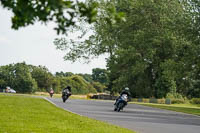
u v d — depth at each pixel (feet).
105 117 183.32
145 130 130.41
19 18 38.29
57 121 136.87
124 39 570.05
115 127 127.34
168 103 571.69
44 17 37.35
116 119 174.91
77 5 38.34
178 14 413.59
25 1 38.83
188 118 220.02
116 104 245.24
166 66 403.34
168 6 548.72
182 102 587.68
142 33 533.96
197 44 390.21
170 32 432.66
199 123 184.03
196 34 389.80
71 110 221.66
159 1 557.74
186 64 388.57
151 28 546.67
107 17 39.78
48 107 222.28
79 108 249.34
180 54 442.50
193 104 574.15
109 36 574.15
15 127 110.42
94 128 119.03
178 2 540.52
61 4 36.04
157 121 178.81
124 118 184.96
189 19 389.80
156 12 552.41
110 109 262.47
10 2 38.22
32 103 261.03
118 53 545.03
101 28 563.48
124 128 127.24
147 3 555.28
